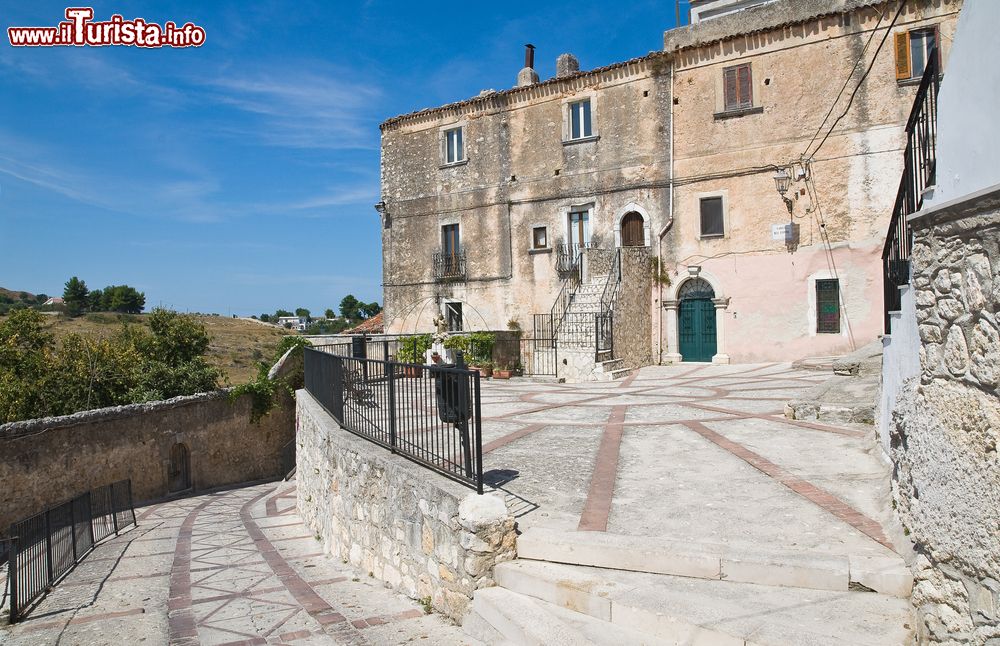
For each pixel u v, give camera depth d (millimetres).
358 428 8914
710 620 4055
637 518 5820
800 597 4305
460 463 6105
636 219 23609
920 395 3988
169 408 18375
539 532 5543
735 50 21312
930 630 3588
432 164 28109
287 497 15797
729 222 21625
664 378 18047
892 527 4980
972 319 3270
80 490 15859
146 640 6168
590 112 24344
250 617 6477
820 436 8703
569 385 17500
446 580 5746
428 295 28312
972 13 3564
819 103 20078
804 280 20406
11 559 8000
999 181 3193
